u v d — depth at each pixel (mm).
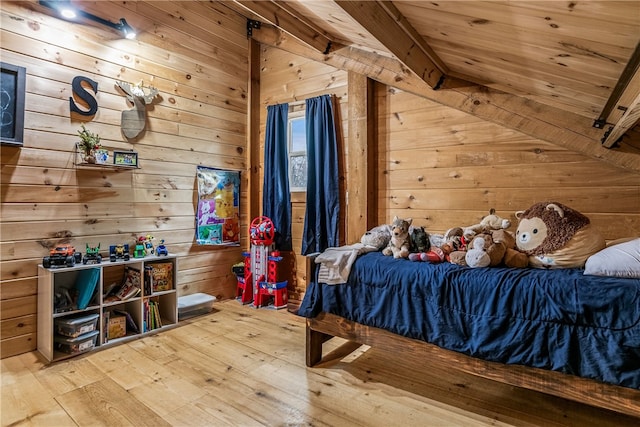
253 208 4184
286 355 2504
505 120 2510
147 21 3254
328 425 1726
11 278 2482
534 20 1294
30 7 2543
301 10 2730
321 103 3547
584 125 2297
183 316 3324
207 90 3771
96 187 2910
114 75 3016
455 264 1972
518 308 1632
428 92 2785
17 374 2213
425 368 2330
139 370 2270
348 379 2176
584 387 1509
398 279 1978
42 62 2602
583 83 1756
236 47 4055
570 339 1511
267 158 3979
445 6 1485
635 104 1467
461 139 2859
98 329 2627
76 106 2770
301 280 3850
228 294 4016
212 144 3828
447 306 1812
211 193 3793
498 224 2275
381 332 2053
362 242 2600
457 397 1988
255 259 3701
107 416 1785
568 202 2453
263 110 4172
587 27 1201
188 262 3607
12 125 2449
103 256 2938
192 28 3627
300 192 3836
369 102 3229
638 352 1389
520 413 1843
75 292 2674
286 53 3945
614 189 2314
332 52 3316
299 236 3861
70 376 2188
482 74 2398
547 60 1650
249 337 2828
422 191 3051
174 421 1751
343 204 3518
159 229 3352
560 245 1834
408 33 2033
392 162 3207
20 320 2518
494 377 1713
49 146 2641
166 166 3406
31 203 2564
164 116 3389
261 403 1907
